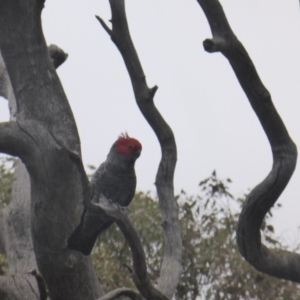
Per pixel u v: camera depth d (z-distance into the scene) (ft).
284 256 36.99
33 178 38.32
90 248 38.83
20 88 39.11
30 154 38.06
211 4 34.65
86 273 39.96
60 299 40.37
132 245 33.60
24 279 38.70
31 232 39.73
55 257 39.11
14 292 38.19
